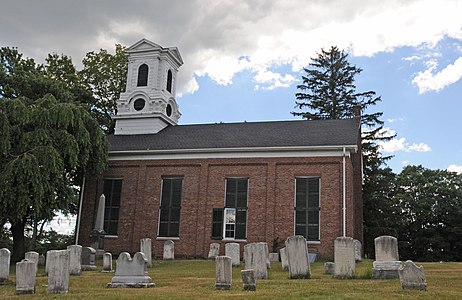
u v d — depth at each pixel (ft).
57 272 45.65
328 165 97.76
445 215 184.85
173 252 96.37
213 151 105.09
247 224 100.17
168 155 108.99
